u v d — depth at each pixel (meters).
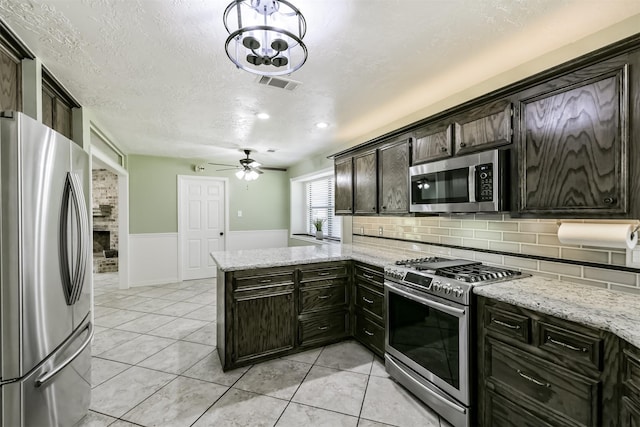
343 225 4.32
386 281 2.39
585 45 1.75
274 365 2.54
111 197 6.78
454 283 1.84
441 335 1.92
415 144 2.56
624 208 1.33
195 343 2.98
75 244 1.70
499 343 1.63
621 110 1.33
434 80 2.30
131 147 4.58
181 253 5.57
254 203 6.31
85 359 1.87
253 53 1.42
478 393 1.75
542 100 1.64
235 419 1.89
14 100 1.80
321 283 2.85
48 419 1.48
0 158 1.26
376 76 2.23
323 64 2.04
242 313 2.50
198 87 2.40
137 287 5.14
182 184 5.59
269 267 2.60
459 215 2.45
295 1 1.40
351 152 3.47
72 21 1.56
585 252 1.77
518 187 1.76
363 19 1.56
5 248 1.27
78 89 2.39
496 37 1.75
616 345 1.21
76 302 1.73
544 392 1.44
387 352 2.38
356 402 2.06
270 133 3.79
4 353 1.27
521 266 2.10
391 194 2.85
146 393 2.15
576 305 1.43
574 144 1.50
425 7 1.48
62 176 1.61
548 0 1.44
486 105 1.96
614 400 1.21
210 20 1.56
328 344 2.92
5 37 1.67
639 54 1.28
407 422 1.86
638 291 1.57
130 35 1.69
